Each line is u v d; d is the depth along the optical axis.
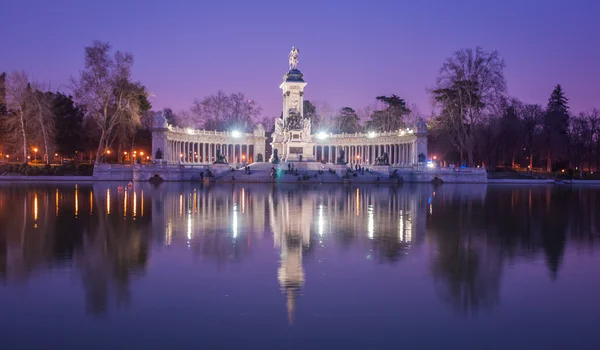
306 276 21.27
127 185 87.38
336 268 22.67
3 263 23.25
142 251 26.08
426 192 75.81
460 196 67.56
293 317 16.38
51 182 96.69
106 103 106.50
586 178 129.50
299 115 126.81
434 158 162.12
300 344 14.29
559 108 172.25
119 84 107.00
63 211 43.81
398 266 23.19
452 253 26.17
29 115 115.12
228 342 14.41
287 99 129.50
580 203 58.38
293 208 47.59
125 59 107.62
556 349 14.09
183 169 106.50
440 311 17.05
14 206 48.00
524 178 126.94
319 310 17.03
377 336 14.90
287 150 124.12
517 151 153.88
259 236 30.80
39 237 30.12
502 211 47.38
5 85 112.81
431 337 14.87
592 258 25.20
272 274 21.53
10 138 123.06
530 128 142.25
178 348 13.98
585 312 17.03
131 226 34.75
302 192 72.00
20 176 105.38
